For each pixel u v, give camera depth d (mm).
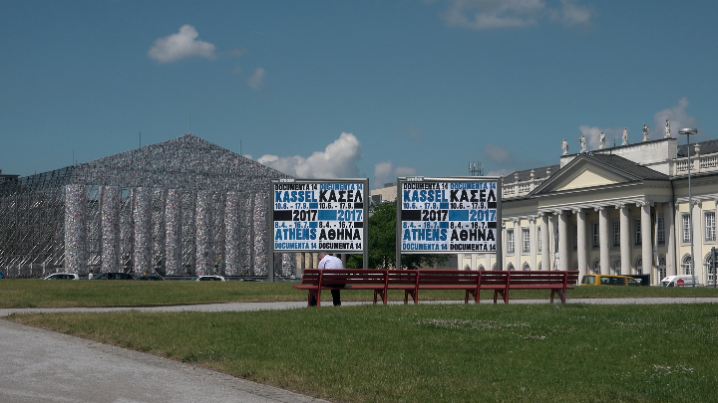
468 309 24562
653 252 96875
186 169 156750
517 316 22953
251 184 163375
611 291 43031
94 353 17375
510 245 124312
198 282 51938
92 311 27719
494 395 13797
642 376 15477
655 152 100875
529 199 119125
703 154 97250
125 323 22047
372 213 127750
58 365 15609
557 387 14555
